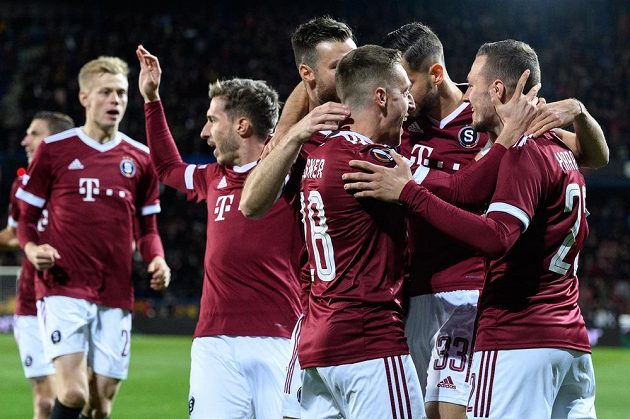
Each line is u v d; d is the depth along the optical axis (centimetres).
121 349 2236
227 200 1650
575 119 1455
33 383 2409
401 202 1259
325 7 10181
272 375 1620
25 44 9738
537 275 1335
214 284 1647
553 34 9950
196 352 1659
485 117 1409
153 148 1833
